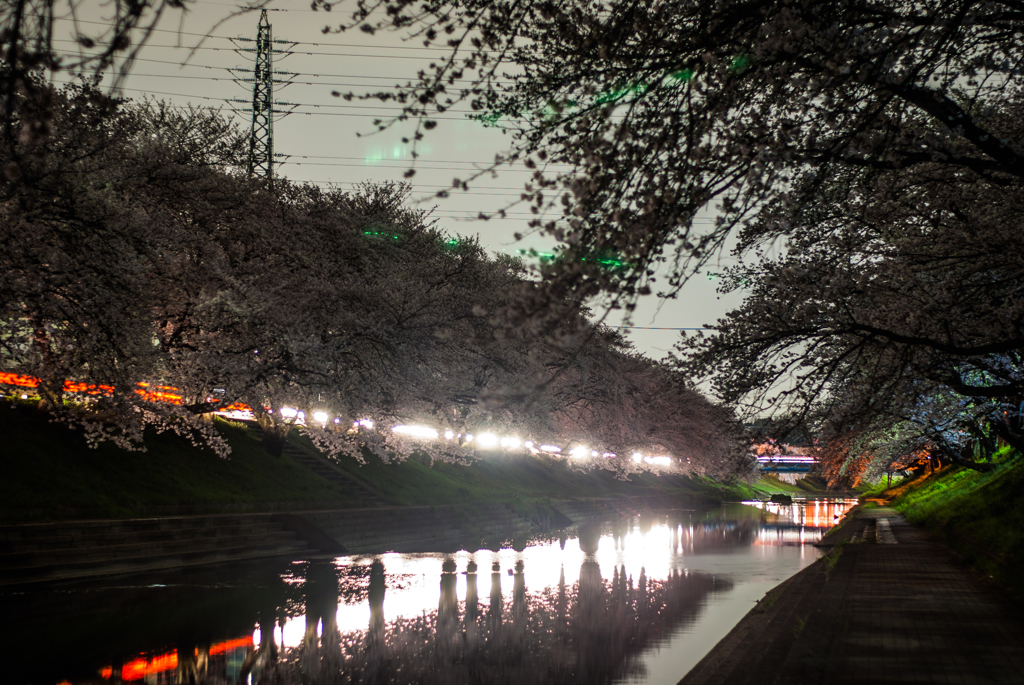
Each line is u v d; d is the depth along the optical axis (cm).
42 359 1925
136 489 2231
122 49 328
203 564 2105
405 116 567
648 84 649
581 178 565
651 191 589
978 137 759
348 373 2558
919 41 713
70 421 2106
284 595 1658
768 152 612
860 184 1034
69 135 1838
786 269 1009
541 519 4581
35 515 1828
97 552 1852
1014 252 1062
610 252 538
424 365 2788
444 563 2419
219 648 1143
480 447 5241
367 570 2155
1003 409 1916
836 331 1111
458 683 989
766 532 4253
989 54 859
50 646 1120
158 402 2252
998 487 2283
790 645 926
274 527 2516
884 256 1248
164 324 2503
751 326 1202
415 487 3778
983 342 1165
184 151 2484
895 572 1639
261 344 2472
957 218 1163
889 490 9781
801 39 661
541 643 1252
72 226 1816
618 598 1775
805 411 1144
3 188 1472
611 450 5250
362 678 995
